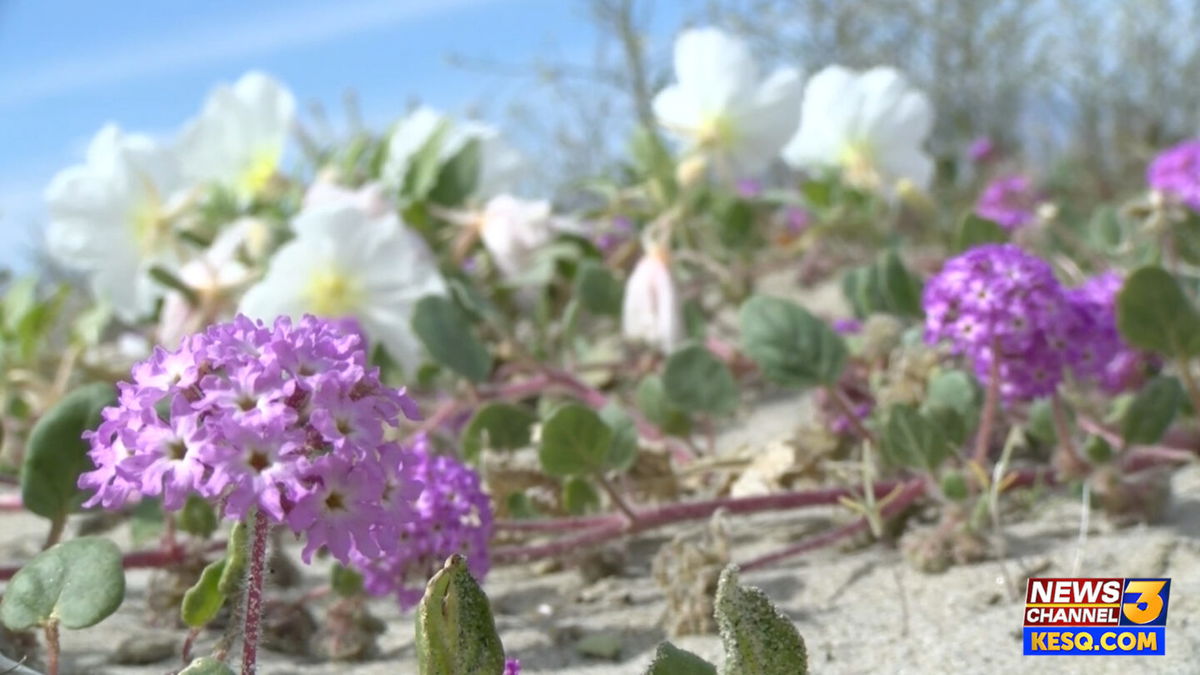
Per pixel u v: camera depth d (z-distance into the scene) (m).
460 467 0.60
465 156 0.98
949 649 0.56
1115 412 0.74
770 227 1.28
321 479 0.43
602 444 0.65
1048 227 0.95
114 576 0.50
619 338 1.04
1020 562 0.61
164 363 0.45
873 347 0.81
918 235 1.31
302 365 0.45
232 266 0.87
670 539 0.71
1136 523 0.65
